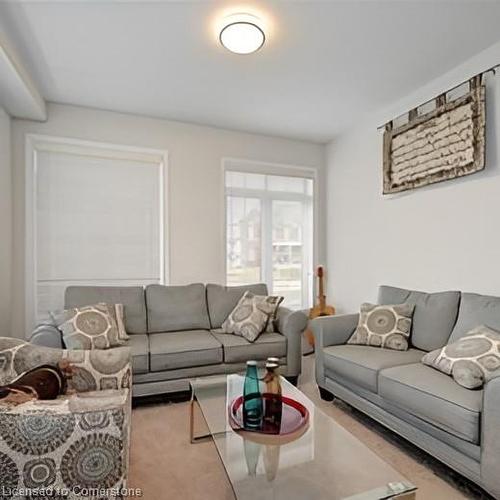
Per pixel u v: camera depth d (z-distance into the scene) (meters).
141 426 2.46
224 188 4.22
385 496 1.35
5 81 2.71
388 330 2.72
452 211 2.96
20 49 2.59
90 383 1.88
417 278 3.30
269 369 1.84
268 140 4.45
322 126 4.16
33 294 3.45
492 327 2.20
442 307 2.60
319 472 1.52
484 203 2.70
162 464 2.01
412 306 2.81
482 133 2.62
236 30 2.29
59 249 3.59
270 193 4.63
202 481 1.86
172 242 3.98
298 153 4.61
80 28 2.36
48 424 1.27
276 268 4.66
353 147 4.18
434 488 1.79
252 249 4.54
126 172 3.83
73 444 1.29
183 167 4.03
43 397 1.51
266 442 1.71
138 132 3.84
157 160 3.92
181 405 2.82
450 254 2.98
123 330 3.00
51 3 2.12
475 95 2.65
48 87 3.18
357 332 2.85
